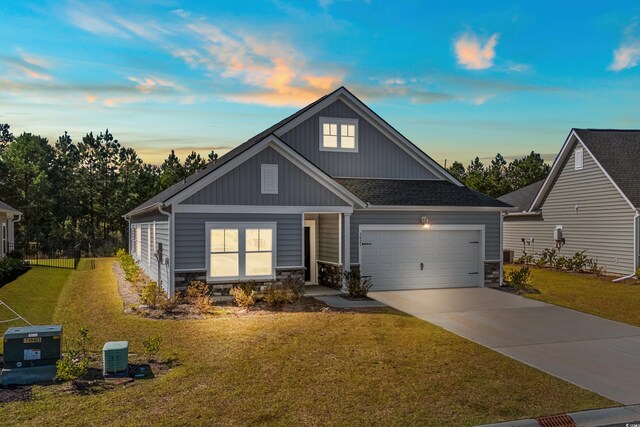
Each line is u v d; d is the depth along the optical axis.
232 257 14.45
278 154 14.93
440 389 7.17
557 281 20.11
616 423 6.26
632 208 21.05
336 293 15.95
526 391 7.16
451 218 17.62
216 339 9.90
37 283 18.61
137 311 12.69
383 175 18.94
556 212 25.97
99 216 47.97
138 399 6.62
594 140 23.97
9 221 27.81
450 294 16.31
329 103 18.14
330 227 17.25
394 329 10.98
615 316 12.91
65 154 51.00
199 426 5.79
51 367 7.37
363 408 6.41
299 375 7.69
